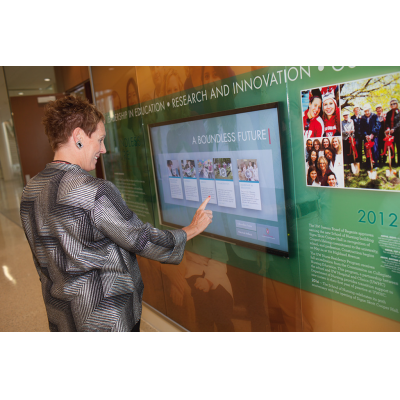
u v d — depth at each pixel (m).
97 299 1.13
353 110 1.17
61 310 1.14
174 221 2.26
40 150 5.43
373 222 1.20
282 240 1.57
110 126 2.78
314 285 1.48
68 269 1.10
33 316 2.91
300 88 1.32
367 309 1.30
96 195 1.08
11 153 5.67
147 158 2.39
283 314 1.66
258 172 1.59
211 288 2.08
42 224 1.10
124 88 2.46
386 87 1.07
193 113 1.89
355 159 1.20
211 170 1.86
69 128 1.12
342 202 1.28
